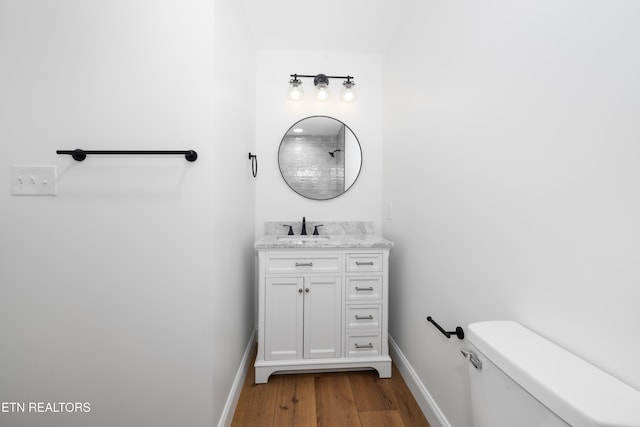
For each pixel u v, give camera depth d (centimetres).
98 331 106
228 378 133
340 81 217
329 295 162
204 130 106
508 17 85
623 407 48
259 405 142
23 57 102
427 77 141
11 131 102
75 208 104
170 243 107
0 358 105
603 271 58
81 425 107
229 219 133
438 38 130
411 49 163
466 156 108
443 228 125
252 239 203
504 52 87
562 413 50
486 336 74
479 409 76
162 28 105
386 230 209
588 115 61
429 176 138
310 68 215
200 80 106
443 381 123
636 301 53
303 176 217
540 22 73
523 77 79
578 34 63
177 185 107
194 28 105
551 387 53
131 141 105
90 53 104
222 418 120
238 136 151
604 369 58
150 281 107
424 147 144
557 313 69
